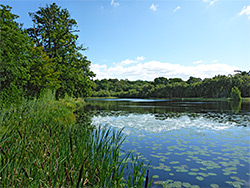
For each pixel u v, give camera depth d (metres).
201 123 9.05
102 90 92.25
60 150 2.97
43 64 9.42
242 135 6.57
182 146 5.22
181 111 15.34
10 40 5.92
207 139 5.99
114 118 10.78
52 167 2.44
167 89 73.50
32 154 2.87
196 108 18.73
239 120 10.03
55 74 10.97
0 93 6.03
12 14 6.30
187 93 67.19
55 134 3.58
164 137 6.23
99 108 18.73
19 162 2.40
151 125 8.47
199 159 4.20
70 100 22.06
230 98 49.72
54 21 17.28
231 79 55.12
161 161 4.05
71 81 16.67
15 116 5.02
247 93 53.75
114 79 117.25
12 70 5.84
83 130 4.62
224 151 4.79
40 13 16.77
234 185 3.02
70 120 8.55
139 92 85.06
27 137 3.27
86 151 3.28
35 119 4.70
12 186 2.05
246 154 4.56
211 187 2.95
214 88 56.59
